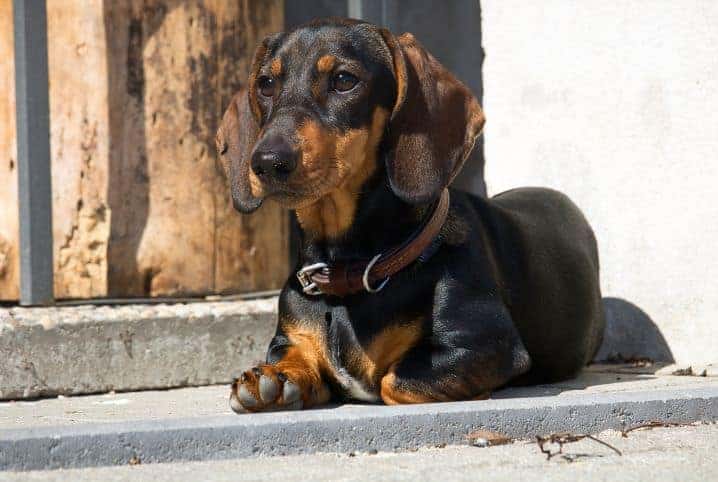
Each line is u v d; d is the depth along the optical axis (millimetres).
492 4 10820
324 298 7355
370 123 7082
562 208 9383
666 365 9352
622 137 9766
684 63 9305
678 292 9414
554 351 8484
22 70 8859
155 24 9516
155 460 5516
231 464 5477
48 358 8727
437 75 7383
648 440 6008
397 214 7211
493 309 7277
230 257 10062
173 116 9625
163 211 9656
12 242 9406
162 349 9133
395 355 7180
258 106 7559
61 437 5406
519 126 10609
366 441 5809
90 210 9406
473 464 5398
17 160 9094
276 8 10430
